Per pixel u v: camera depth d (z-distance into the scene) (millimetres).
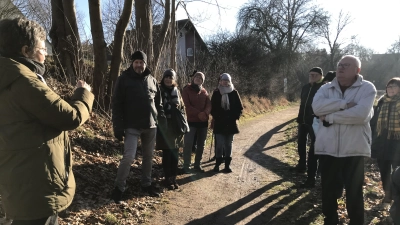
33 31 2035
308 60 36406
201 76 5961
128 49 8531
